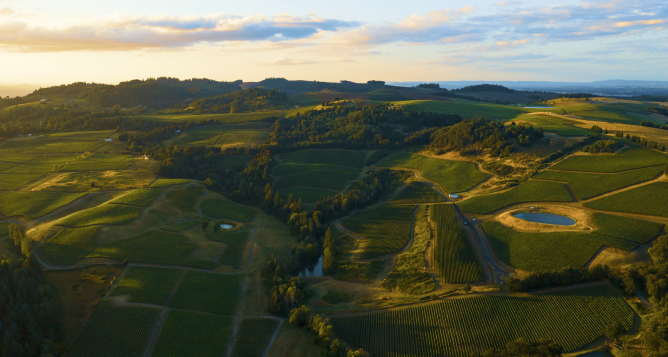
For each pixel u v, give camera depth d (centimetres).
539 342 7288
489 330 8156
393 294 9869
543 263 10062
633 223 10862
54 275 9825
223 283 10225
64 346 7812
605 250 9988
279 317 9106
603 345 7588
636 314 8125
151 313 8756
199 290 9769
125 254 10788
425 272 10469
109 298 9125
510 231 11800
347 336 8338
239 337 8388
